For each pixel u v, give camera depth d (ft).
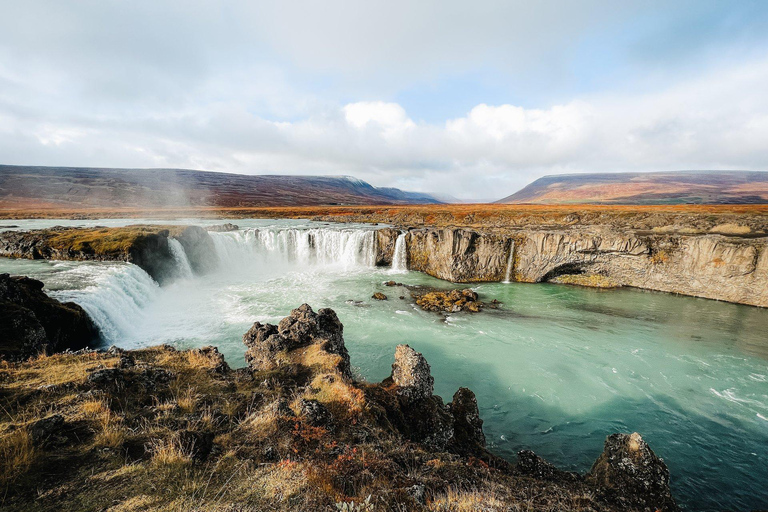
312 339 65.21
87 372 40.83
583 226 214.28
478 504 25.07
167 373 45.80
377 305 130.11
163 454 25.02
